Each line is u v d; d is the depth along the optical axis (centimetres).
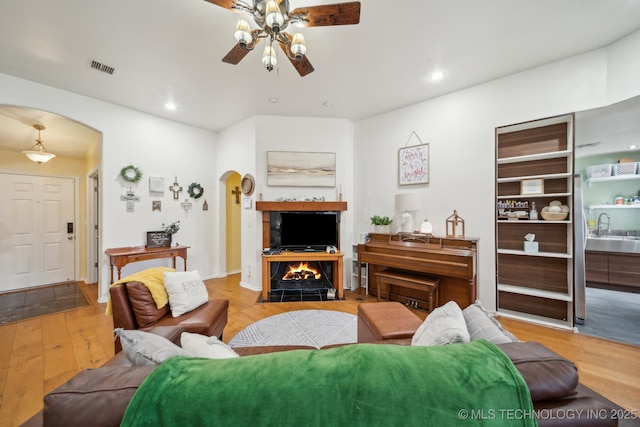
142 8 186
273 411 59
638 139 318
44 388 174
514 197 279
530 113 266
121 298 187
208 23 201
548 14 194
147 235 371
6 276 396
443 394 62
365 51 238
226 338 243
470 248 289
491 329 113
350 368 67
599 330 249
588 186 409
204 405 59
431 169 333
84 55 240
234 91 312
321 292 378
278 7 154
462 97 308
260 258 387
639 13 192
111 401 63
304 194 392
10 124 334
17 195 409
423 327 138
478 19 199
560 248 270
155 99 333
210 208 458
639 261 361
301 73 231
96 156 369
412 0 180
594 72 236
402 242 338
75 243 459
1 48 228
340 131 398
